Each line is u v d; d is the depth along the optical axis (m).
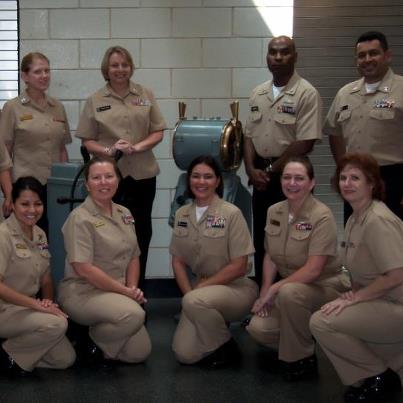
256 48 4.37
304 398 2.67
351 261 2.75
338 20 4.35
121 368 3.05
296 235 3.02
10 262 2.98
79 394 2.71
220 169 3.61
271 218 3.16
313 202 3.04
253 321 3.08
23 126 3.76
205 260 3.25
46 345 2.92
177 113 4.41
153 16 4.33
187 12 4.33
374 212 2.64
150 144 3.71
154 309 4.16
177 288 4.53
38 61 3.73
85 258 3.04
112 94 3.72
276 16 4.35
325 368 3.05
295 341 2.89
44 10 4.31
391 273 2.59
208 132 3.63
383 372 2.73
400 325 2.64
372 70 3.46
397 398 2.68
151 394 2.71
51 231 3.68
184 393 2.72
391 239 2.59
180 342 3.09
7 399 2.65
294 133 3.64
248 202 3.99
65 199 3.40
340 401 2.64
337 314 2.66
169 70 4.38
